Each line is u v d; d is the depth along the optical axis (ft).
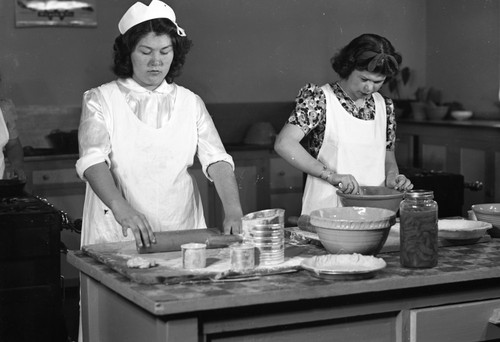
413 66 25.11
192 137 10.33
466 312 7.93
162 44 9.75
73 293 18.20
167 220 10.23
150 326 7.16
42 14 20.51
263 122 22.29
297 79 23.59
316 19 23.62
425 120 23.81
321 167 10.87
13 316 12.07
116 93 10.07
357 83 10.99
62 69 20.81
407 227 7.88
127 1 21.26
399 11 24.67
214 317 7.01
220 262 7.91
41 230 12.09
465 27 24.21
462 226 9.39
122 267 7.70
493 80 23.58
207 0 22.43
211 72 22.67
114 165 10.01
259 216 8.22
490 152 21.04
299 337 7.44
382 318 7.77
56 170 18.72
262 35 23.09
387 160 11.89
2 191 13.44
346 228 7.95
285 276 7.59
